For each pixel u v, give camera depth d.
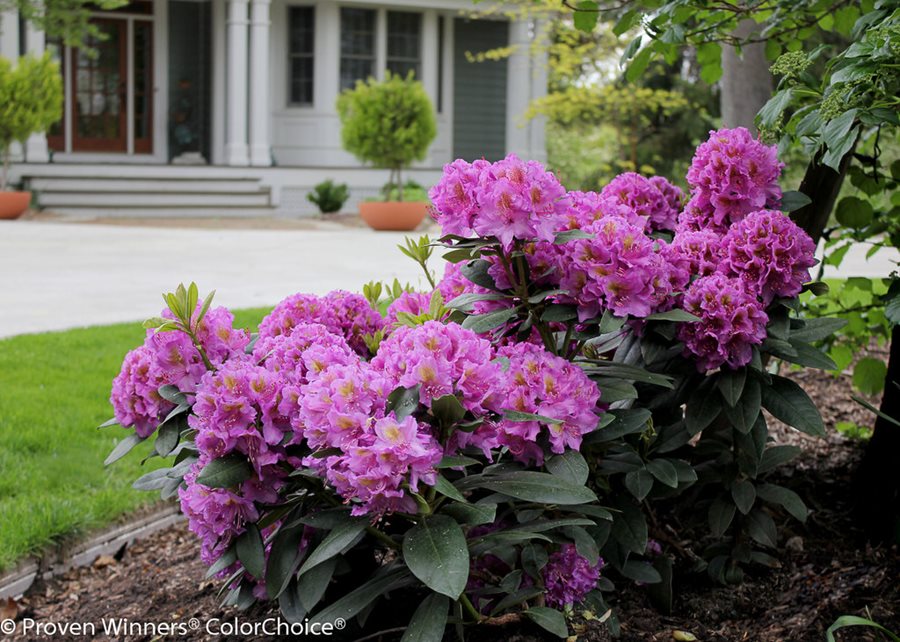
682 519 2.92
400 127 15.80
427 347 1.91
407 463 1.74
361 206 15.80
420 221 16.19
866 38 2.27
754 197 2.52
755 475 2.43
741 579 2.65
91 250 11.84
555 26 17.11
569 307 2.18
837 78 2.18
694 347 2.27
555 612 2.08
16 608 2.96
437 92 19.98
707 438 2.81
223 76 19.39
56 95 16.22
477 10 19.30
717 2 3.01
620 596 2.59
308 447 2.02
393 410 1.85
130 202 16.97
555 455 2.11
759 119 2.62
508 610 2.21
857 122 2.31
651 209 2.87
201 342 2.30
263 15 18.05
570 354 2.37
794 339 2.49
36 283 9.02
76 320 7.03
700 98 21.42
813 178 3.13
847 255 11.44
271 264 10.72
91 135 19.19
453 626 2.22
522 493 1.93
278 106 19.39
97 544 3.34
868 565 2.71
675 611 2.54
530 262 2.21
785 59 2.53
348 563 2.24
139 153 19.48
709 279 2.26
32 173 16.66
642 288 2.09
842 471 3.49
